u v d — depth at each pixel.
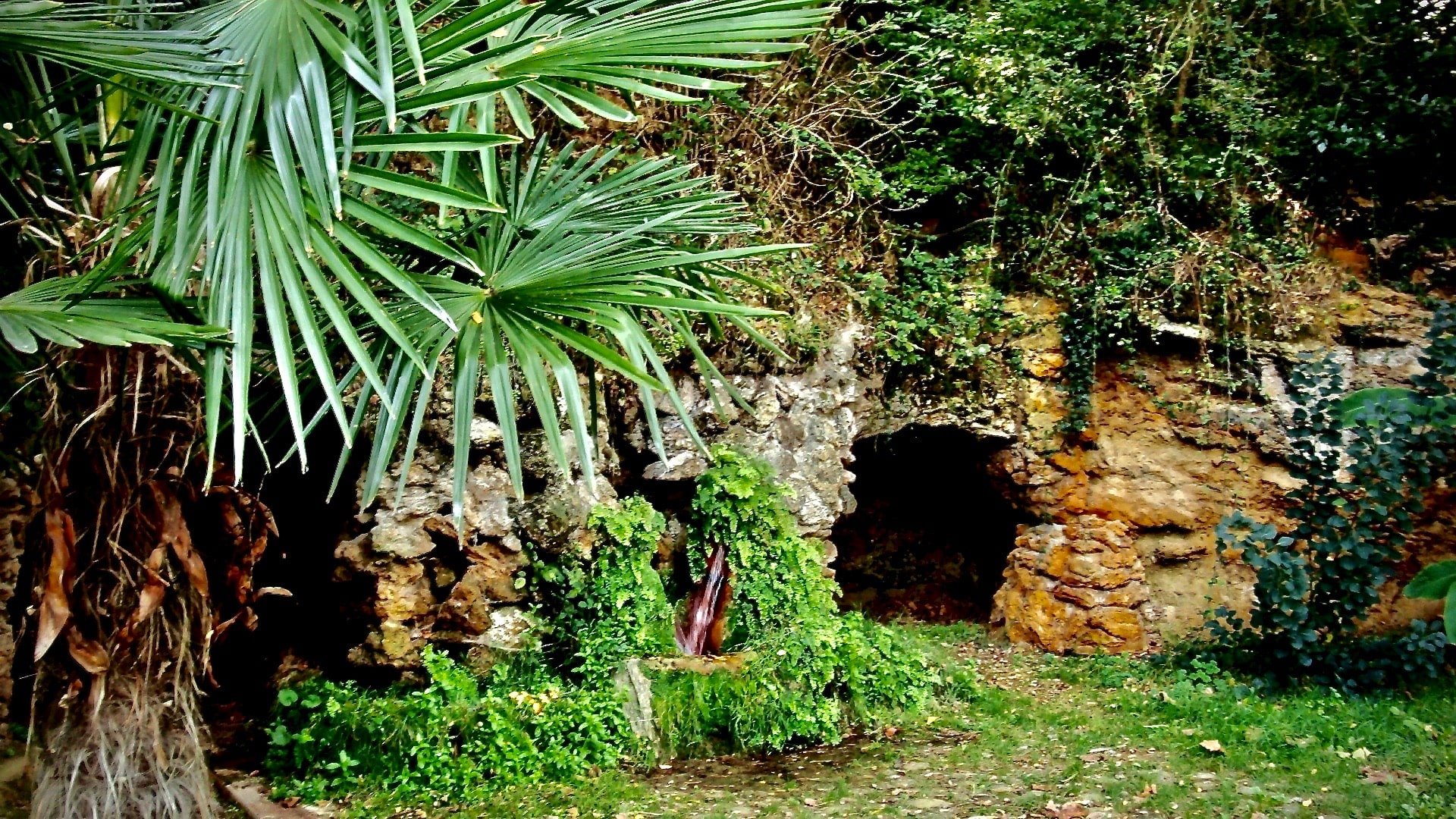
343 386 3.73
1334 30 10.34
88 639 3.97
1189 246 9.91
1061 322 10.20
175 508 4.09
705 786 6.35
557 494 7.32
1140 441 10.26
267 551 8.14
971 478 11.00
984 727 7.60
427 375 3.22
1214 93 10.23
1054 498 10.27
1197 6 10.23
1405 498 8.18
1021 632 10.18
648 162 5.07
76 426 3.79
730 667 7.42
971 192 10.44
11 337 2.95
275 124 2.99
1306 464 8.47
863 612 11.98
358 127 4.01
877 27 9.78
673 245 4.91
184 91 3.26
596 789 6.08
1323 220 10.36
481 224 4.40
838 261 9.64
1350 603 8.16
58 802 3.94
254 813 5.62
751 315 3.74
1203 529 10.12
